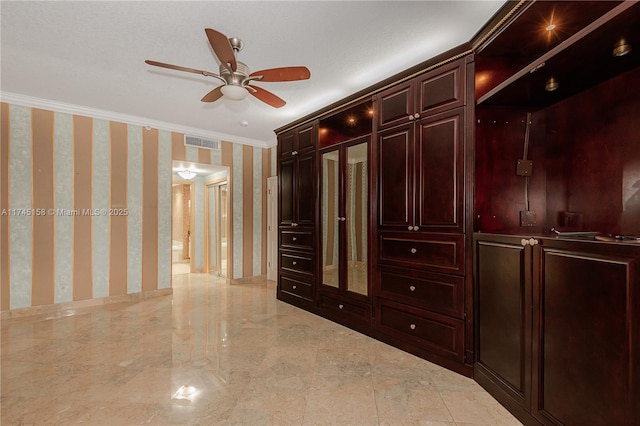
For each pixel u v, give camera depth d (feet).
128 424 5.36
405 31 7.22
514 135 7.17
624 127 5.47
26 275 11.56
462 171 7.06
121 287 13.57
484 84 7.01
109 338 9.28
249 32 7.29
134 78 9.82
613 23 4.14
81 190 12.65
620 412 3.80
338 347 8.63
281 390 6.44
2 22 6.88
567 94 6.46
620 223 5.52
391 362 7.71
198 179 21.45
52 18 6.74
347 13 6.56
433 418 5.56
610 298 3.94
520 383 5.45
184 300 13.76
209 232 20.90
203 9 6.46
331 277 10.91
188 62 8.80
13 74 9.55
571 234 5.23
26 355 8.10
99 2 6.22
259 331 9.87
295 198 12.64
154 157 14.52
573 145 6.47
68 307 12.34
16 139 11.35
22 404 5.92
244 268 17.71
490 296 6.32
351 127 12.01
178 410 5.76
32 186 11.66
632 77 5.34
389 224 8.73
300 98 11.52
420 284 7.94
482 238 6.56
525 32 6.11
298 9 6.44
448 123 7.31
